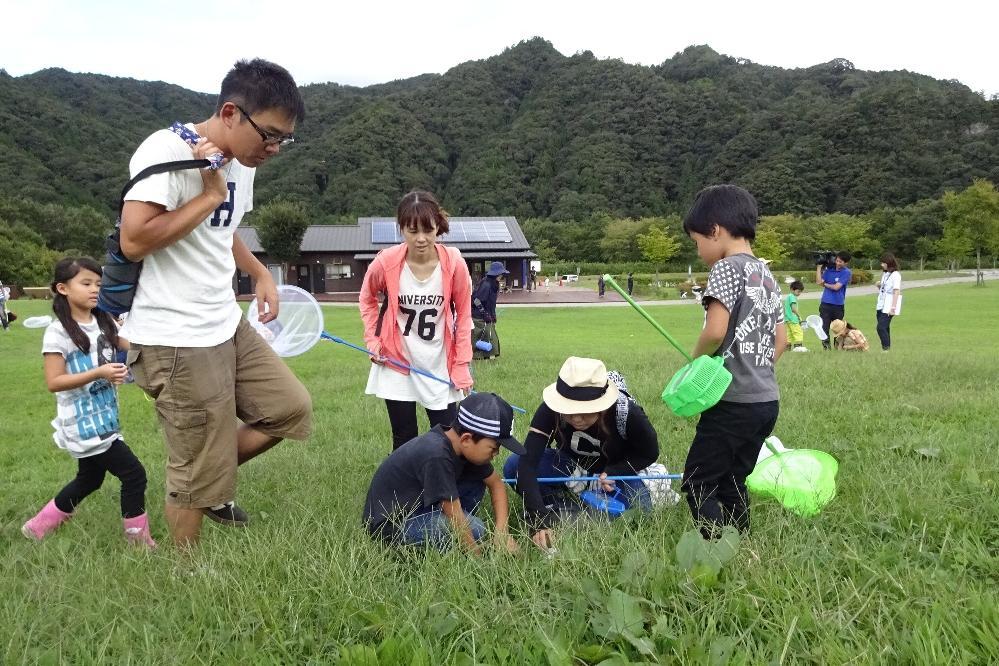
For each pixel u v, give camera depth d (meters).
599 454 3.59
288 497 3.69
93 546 3.04
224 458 2.97
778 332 3.11
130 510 3.33
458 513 2.95
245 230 50.34
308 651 2.16
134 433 6.16
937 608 2.06
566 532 2.89
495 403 2.98
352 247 48.31
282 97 2.72
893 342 14.70
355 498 3.60
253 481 4.11
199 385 2.88
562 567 2.47
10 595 2.49
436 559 2.66
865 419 5.11
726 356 2.91
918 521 2.88
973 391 6.11
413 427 4.18
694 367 2.81
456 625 2.16
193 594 2.38
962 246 50.16
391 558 2.83
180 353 2.84
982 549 2.59
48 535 3.38
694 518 3.01
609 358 10.05
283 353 4.11
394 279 3.95
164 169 2.62
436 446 3.00
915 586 2.27
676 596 2.24
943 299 31.91
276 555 2.66
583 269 66.38
